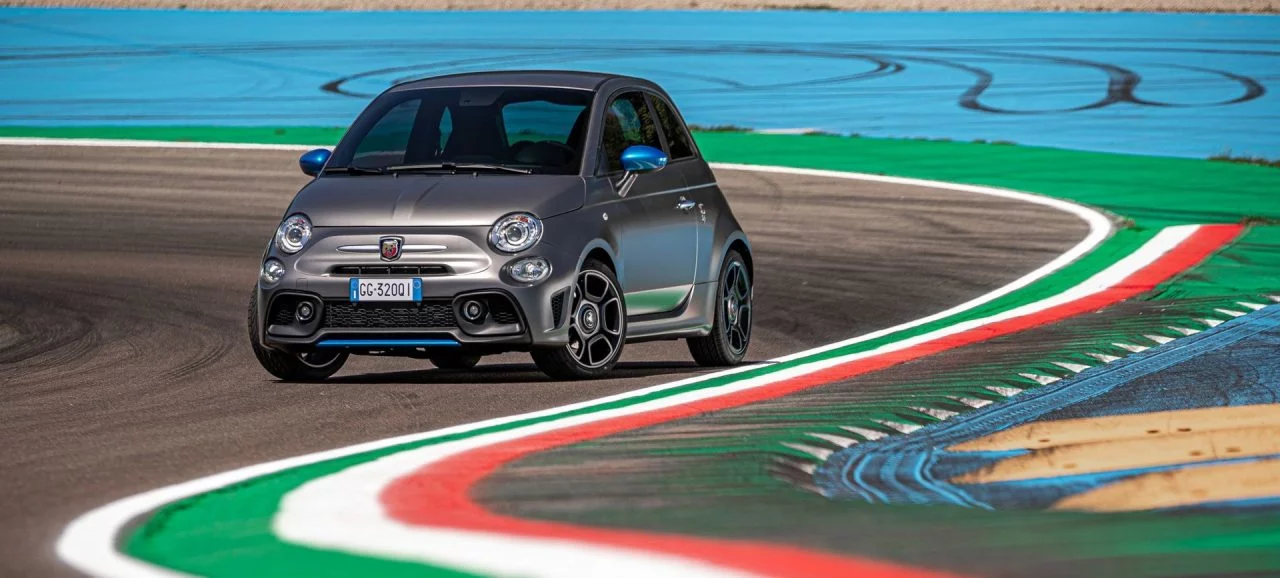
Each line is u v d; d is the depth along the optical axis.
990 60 131.38
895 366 30.77
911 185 70.69
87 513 18.52
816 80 119.88
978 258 50.72
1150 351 31.72
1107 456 21.44
